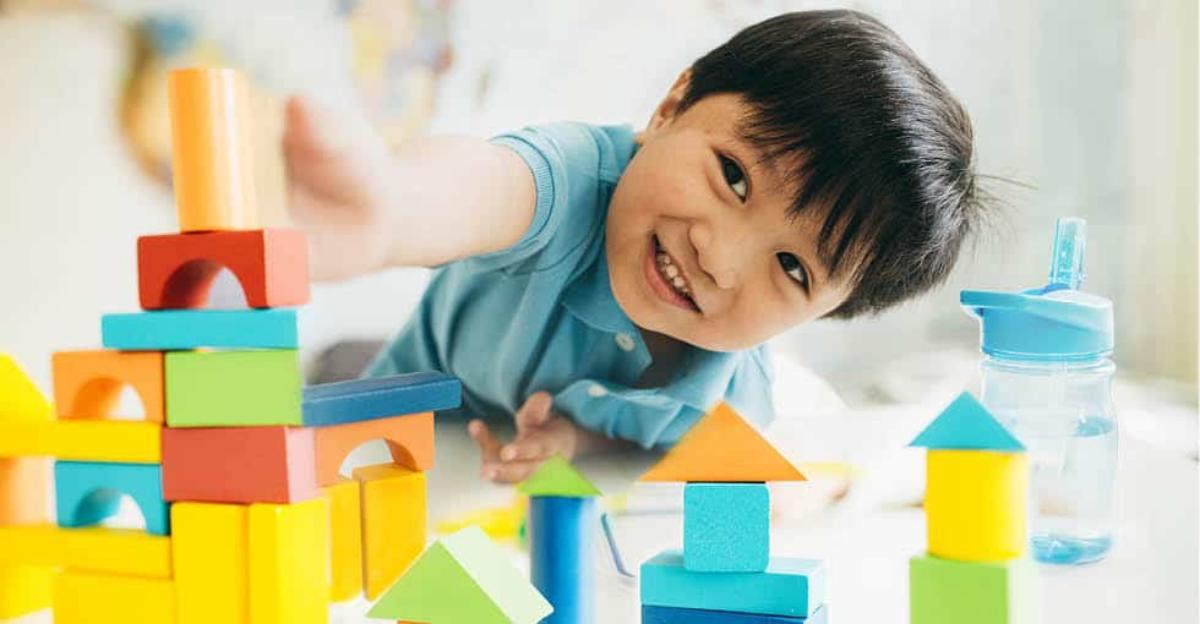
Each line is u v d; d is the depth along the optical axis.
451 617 0.60
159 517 0.73
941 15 1.06
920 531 1.02
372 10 1.05
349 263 1.05
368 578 0.82
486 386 1.14
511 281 1.13
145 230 1.05
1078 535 0.91
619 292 1.12
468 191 1.04
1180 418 1.07
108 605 0.75
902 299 1.08
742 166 1.05
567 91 1.09
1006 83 1.07
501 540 1.06
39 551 0.77
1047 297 0.86
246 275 0.70
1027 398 0.92
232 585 0.71
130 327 0.73
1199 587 0.83
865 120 1.02
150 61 1.04
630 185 1.09
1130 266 1.10
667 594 0.65
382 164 1.05
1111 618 0.77
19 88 1.05
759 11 1.06
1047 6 1.07
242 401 0.70
